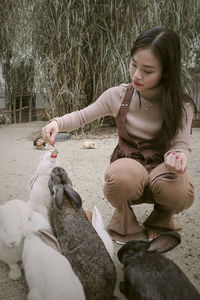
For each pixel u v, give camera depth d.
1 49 8.05
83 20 5.98
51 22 6.21
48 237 1.97
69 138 6.31
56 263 1.75
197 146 5.71
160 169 2.36
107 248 2.13
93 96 6.64
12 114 8.84
